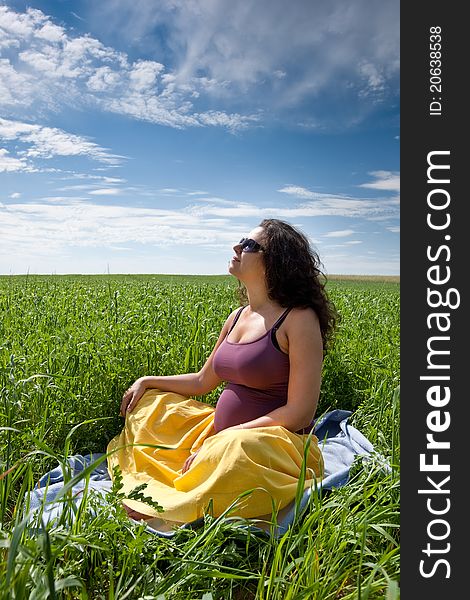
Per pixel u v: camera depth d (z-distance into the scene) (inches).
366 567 111.4
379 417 187.2
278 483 128.0
